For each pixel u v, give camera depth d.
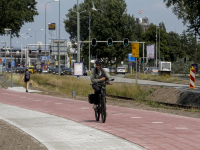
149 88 55.59
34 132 18.83
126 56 169.75
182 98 44.19
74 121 23.22
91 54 175.25
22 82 90.25
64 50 116.88
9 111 30.00
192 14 44.12
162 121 23.27
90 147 14.84
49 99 44.09
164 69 119.00
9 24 109.94
